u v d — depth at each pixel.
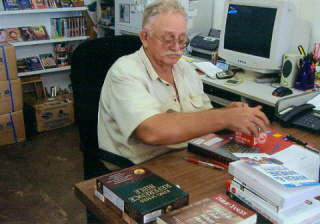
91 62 1.56
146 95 1.30
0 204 2.32
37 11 3.38
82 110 1.57
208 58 2.92
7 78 2.98
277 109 1.68
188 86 1.63
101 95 1.46
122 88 1.31
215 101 2.49
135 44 1.65
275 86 2.36
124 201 0.90
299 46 2.39
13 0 3.30
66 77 3.98
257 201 0.91
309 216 0.88
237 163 1.00
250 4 2.35
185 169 1.20
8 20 3.45
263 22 2.31
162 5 1.38
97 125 1.57
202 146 1.29
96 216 1.01
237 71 2.64
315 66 2.26
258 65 2.39
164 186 0.97
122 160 1.41
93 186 1.08
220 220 0.82
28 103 3.44
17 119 3.13
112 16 3.73
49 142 3.22
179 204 0.91
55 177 2.66
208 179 1.14
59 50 3.71
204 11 3.12
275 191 0.87
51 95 3.77
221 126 1.19
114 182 0.98
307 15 2.52
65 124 3.55
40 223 2.16
